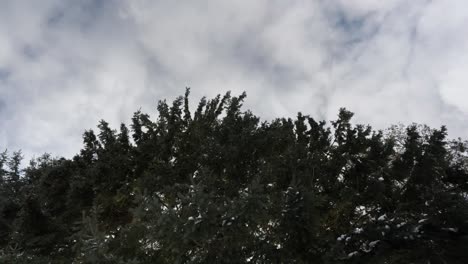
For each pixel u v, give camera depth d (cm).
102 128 1112
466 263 787
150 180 952
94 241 699
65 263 1083
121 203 1078
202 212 639
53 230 1135
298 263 775
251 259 760
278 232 756
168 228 655
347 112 1118
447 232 798
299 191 729
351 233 873
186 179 1028
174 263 733
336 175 978
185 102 1215
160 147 1079
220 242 693
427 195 830
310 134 1134
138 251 861
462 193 948
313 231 739
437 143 968
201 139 1162
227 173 1019
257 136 1053
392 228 805
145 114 1155
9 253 1034
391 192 983
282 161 964
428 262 812
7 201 1389
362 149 1041
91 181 1010
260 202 656
